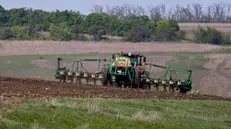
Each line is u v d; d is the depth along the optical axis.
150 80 85.19
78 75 85.56
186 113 53.06
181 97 72.31
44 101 49.16
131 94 68.31
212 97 79.50
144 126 40.91
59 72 86.69
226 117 54.19
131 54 85.12
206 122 48.06
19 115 40.03
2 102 47.25
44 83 76.00
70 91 64.94
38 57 165.75
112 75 83.94
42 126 37.22
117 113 46.91
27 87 66.00
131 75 83.44
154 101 59.91
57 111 43.03
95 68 150.00
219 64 162.88
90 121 40.19
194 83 141.00
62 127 37.69
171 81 85.19
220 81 143.12
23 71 147.25
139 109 50.94
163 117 47.38
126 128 39.22
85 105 47.19
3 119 37.88
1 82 71.88
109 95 63.94
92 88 72.75
